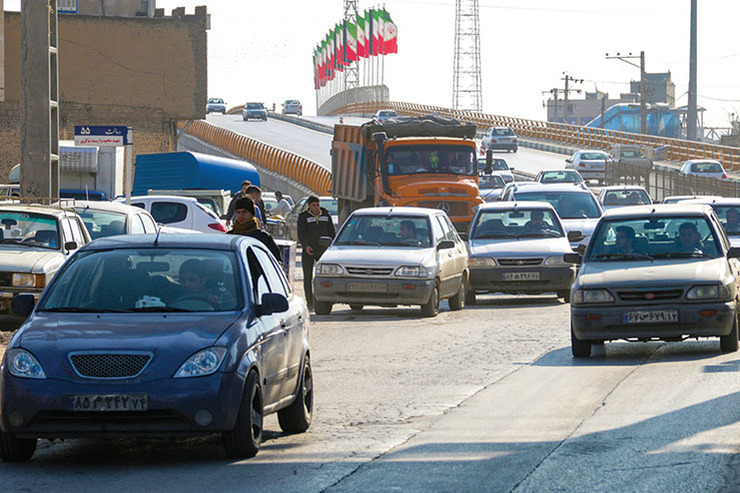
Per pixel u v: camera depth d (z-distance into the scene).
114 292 18.56
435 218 43.47
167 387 16.66
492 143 190.00
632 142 191.62
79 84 118.81
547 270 44.88
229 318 17.91
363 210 43.69
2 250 35.03
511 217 48.03
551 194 58.53
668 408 20.95
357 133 66.94
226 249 19.42
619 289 28.59
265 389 18.25
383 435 19.47
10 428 16.84
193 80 121.31
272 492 15.19
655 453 17.11
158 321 17.66
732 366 26.28
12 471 16.92
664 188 128.25
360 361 29.61
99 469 17.02
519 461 16.84
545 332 35.31
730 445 17.48
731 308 28.47
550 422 20.06
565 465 16.47
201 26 120.88
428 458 17.28
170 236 19.98
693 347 30.62
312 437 19.53
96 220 40.75
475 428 19.78
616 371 26.30
